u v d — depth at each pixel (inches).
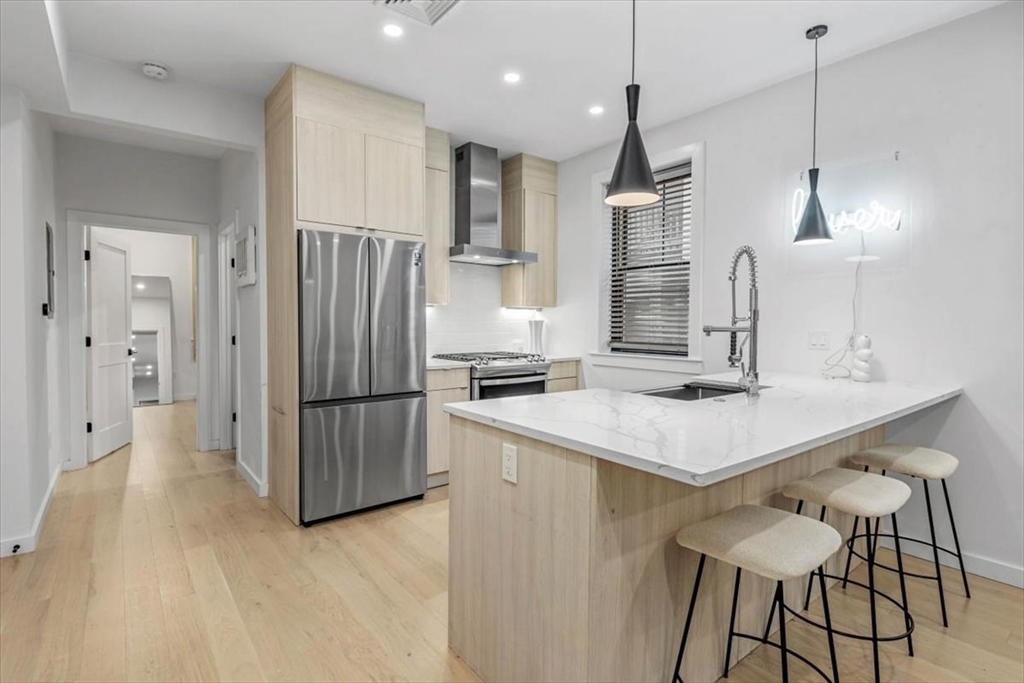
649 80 120.5
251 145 130.0
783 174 120.3
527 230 174.4
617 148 163.0
